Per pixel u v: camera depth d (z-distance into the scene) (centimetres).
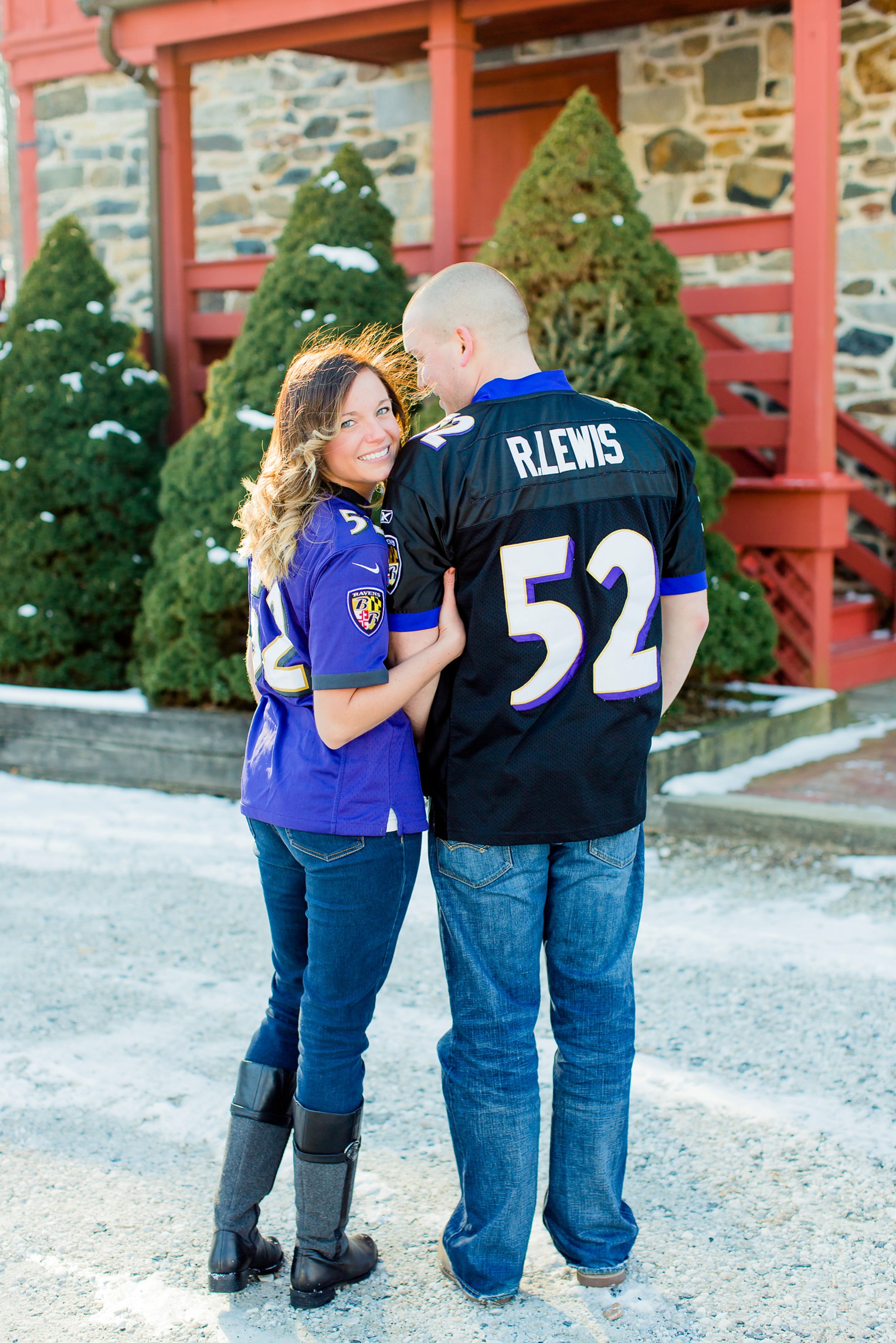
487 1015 205
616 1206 212
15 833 488
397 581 195
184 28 704
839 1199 235
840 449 761
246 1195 214
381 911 204
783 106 760
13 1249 226
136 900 413
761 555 621
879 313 749
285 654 204
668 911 388
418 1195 242
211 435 559
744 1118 265
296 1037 219
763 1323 201
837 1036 300
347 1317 206
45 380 613
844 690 680
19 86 979
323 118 911
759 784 486
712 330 782
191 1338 201
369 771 201
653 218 812
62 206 978
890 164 735
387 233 602
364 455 200
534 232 528
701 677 545
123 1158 256
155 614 552
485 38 802
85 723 562
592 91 827
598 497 197
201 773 538
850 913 380
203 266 732
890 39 725
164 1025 318
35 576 602
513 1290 209
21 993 338
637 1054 295
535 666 196
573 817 200
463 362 204
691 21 782
